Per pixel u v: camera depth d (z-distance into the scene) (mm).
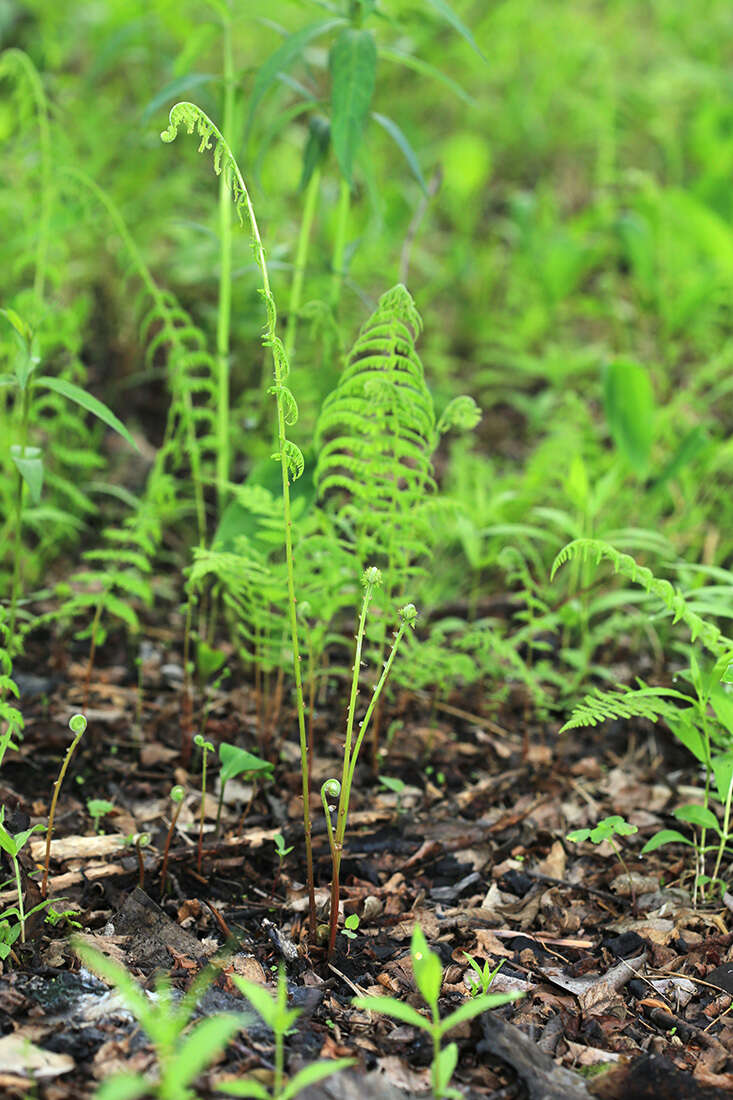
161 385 4191
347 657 3168
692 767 2787
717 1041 1851
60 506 3566
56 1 5074
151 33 4695
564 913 2227
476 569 3070
